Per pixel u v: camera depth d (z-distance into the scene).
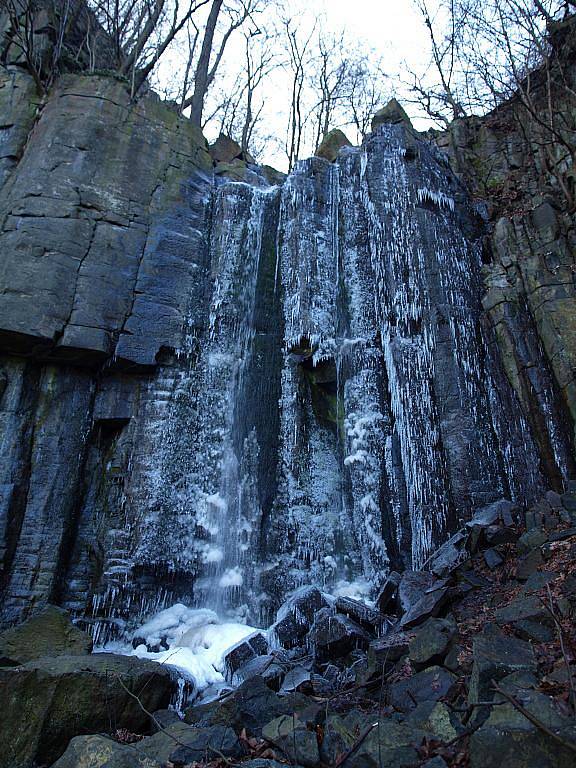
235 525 10.52
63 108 12.08
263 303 12.48
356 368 11.47
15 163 12.26
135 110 12.75
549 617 5.59
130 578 9.60
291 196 13.38
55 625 7.61
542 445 9.87
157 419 10.69
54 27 14.33
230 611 9.84
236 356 11.82
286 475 10.98
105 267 10.97
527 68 15.02
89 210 11.30
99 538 10.14
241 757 4.93
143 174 12.29
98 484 10.59
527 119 15.60
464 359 10.83
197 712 6.21
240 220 12.91
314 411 11.65
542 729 3.82
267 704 5.73
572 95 14.70
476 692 4.55
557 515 7.87
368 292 12.18
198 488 10.59
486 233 13.71
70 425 10.38
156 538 9.85
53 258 10.46
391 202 12.67
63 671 5.89
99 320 10.52
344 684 6.59
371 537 10.06
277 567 10.23
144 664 6.71
